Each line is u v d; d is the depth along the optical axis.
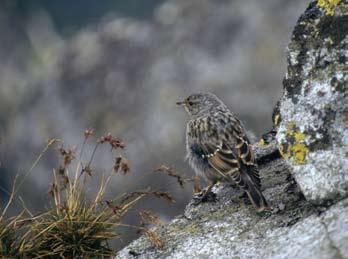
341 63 7.82
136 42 22.95
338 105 7.70
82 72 23.06
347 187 7.38
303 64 8.05
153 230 8.66
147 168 18.45
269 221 8.02
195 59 21.31
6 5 27.80
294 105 7.98
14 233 8.77
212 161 9.17
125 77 22.12
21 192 21.02
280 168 8.98
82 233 8.81
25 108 23.45
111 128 20.64
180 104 10.62
